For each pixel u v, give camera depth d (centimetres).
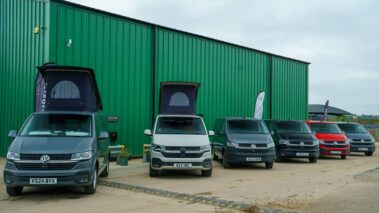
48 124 931
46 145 840
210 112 2108
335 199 834
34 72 1548
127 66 1734
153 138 1197
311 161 1702
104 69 1647
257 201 816
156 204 792
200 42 2069
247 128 1518
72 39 1536
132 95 1753
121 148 1562
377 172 1279
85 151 850
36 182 805
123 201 820
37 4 1545
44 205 777
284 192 923
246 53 2350
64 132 914
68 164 823
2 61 1788
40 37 1521
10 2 1747
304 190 950
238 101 2281
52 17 1479
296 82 2772
